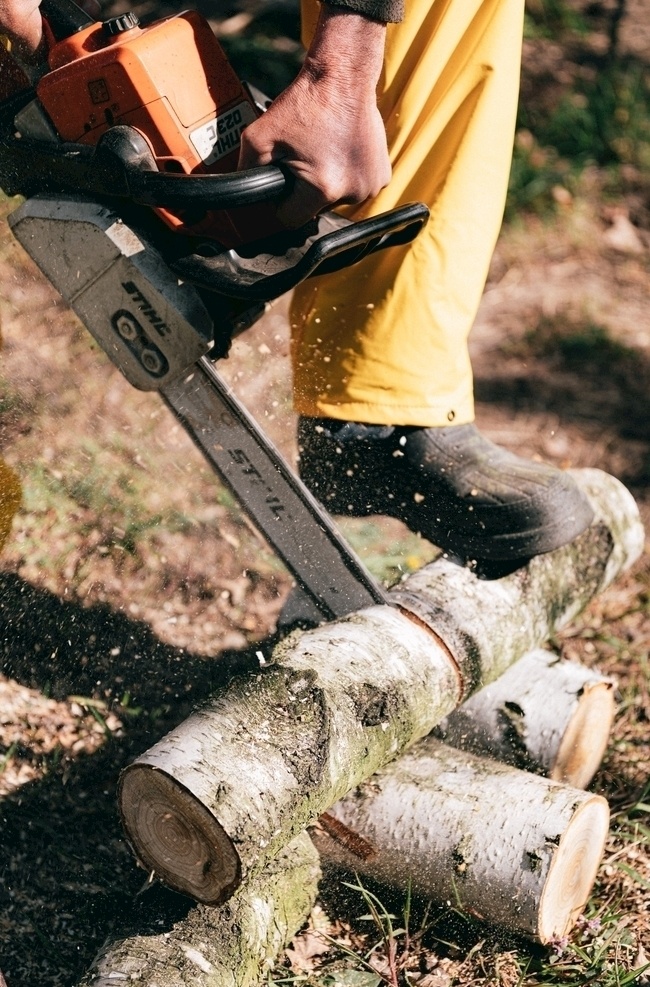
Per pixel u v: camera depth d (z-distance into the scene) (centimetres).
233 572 276
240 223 189
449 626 210
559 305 443
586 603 250
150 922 176
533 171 512
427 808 199
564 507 223
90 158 188
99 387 317
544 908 188
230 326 200
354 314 218
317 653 190
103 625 253
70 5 199
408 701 194
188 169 187
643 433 375
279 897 190
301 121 175
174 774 162
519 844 189
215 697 177
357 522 303
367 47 174
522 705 221
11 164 202
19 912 193
